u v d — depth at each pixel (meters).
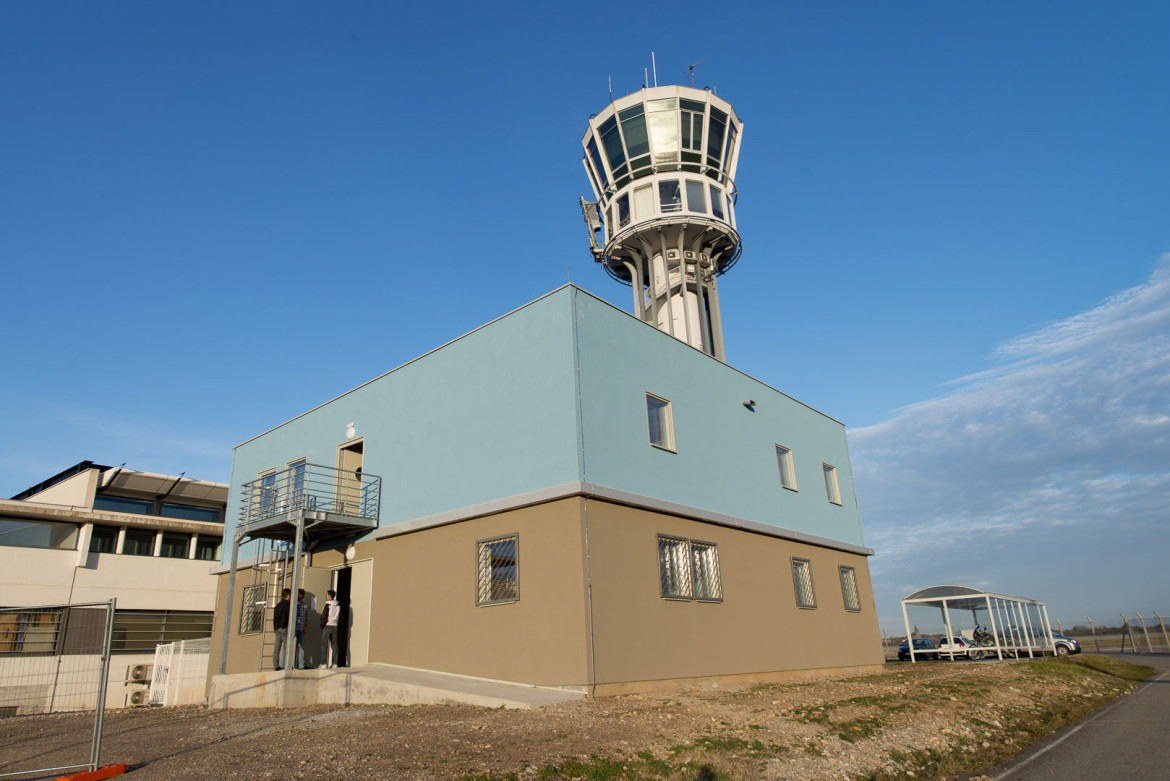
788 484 24.38
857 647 25.06
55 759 10.67
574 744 9.52
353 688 16.02
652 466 17.98
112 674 29.31
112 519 31.70
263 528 20.12
